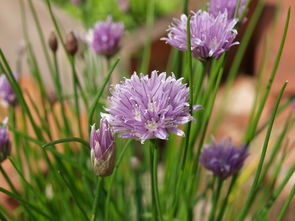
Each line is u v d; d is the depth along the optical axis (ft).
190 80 0.73
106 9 2.22
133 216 1.34
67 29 2.03
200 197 1.15
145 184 1.39
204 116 1.02
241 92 2.29
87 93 1.26
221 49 0.77
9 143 0.88
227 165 0.91
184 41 0.78
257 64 2.33
